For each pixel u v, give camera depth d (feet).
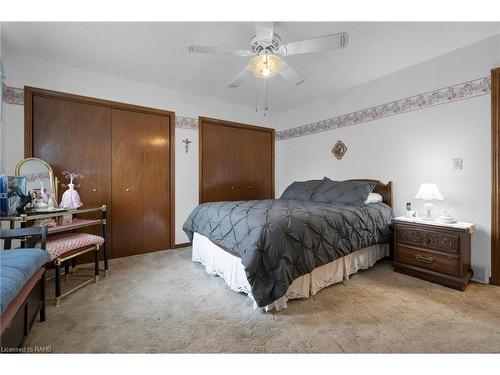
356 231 7.43
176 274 8.14
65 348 4.44
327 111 12.28
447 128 8.09
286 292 5.65
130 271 8.42
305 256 5.88
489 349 4.40
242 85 10.75
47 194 7.62
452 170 7.98
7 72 7.71
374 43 7.43
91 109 9.48
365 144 10.58
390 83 9.63
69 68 8.83
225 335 4.84
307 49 6.02
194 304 6.10
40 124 8.50
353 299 6.29
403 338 4.72
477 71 7.43
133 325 5.18
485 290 6.76
